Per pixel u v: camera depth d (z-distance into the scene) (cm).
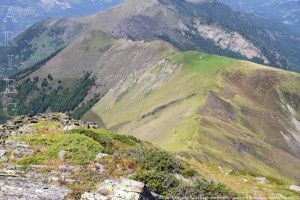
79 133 3775
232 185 4250
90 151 3244
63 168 2856
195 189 2836
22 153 3241
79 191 2414
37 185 2483
